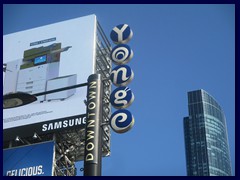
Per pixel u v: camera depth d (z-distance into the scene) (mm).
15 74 47031
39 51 47688
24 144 42312
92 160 16094
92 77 18422
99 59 47500
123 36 32125
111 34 32656
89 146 16484
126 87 23766
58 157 40812
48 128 40969
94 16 47750
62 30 48062
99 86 18109
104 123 17312
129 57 29594
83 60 44969
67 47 46594
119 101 23094
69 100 42062
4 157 39094
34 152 38875
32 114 42406
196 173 196250
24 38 49156
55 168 38656
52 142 39062
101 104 17734
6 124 42500
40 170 37844
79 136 40969
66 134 41219
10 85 46312
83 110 40969
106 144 38688
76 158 41875
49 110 42125
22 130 41781
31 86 45250
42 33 48688
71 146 41531
